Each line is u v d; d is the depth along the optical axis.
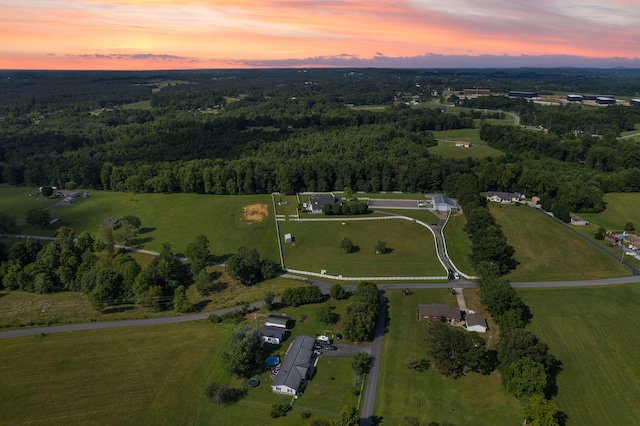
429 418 75.75
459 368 87.31
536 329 100.50
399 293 118.38
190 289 124.19
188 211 183.88
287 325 103.56
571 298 112.69
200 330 101.62
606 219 165.62
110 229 145.50
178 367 88.62
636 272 125.31
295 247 148.38
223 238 155.88
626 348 93.50
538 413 71.12
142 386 83.38
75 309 113.06
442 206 178.88
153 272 120.19
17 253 132.25
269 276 128.62
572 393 81.81
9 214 181.12
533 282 121.69
